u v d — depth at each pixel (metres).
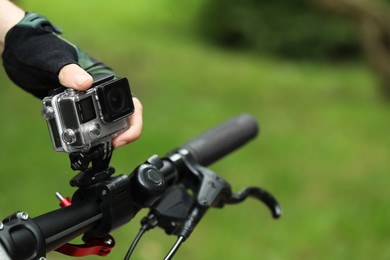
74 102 1.32
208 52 12.91
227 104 9.49
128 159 6.51
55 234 1.32
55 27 1.58
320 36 13.91
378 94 10.81
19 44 1.51
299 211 6.25
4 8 1.56
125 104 1.39
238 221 5.88
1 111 7.07
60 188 5.73
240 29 14.14
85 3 16.20
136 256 4.76
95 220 1.40
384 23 10.41
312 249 5.58
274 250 5.50
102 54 10.66
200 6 14.82
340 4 10.38
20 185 5.66
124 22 15.02
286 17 14.00
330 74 12.60
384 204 6.26
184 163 1.65
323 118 9.41
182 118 8.45
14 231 1.24
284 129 8.71
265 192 1.79
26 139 6.58
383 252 5.50
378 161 7.75
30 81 1.52
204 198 1.60
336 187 6.86
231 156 7.34
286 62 13.59
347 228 5.85
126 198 1.44
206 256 5.26
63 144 1.33
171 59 11.16
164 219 1.59
